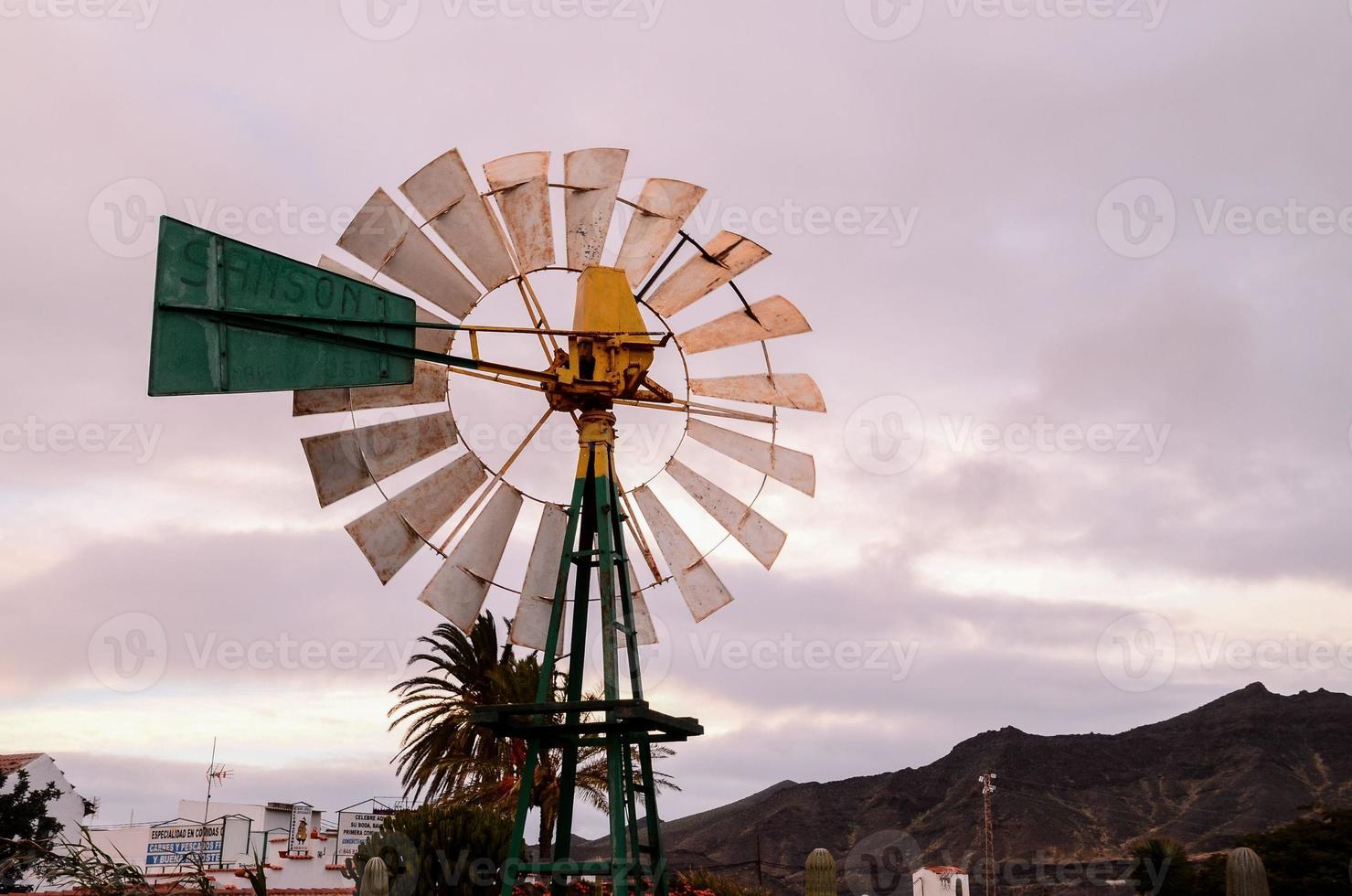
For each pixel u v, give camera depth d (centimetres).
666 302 1088
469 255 1018
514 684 2666
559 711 946
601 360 1032
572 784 1032
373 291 945
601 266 1048
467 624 1003
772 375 1138
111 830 3030
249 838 2844
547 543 1051
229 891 1625
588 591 1042
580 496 1026
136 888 1091
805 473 1123
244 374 874
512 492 1048
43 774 3186
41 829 2702
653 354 1049
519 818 952
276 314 890
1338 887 1169
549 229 1038
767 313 1133
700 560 1079
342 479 974
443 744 2764
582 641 1033
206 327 865
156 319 848
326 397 982
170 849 2955
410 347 953
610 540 1007
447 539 1012
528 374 1022
